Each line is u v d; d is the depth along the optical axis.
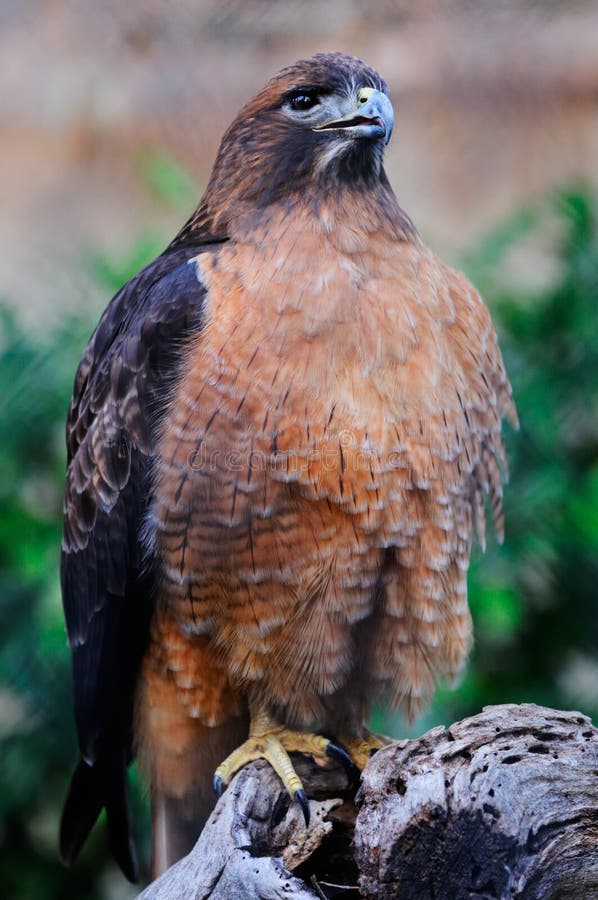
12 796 10.09
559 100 16.11
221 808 6.47
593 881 5.29
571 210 10.51
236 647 7.03
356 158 7.21
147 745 7.67
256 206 7.29
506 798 5.38
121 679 7.64
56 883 10.45
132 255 10.65
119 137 16.86
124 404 7.38
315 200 7.14
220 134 15.57
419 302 6.99
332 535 6.80
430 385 6.88
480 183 16.56
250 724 7.29
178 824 7.72
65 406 9.98
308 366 6.64
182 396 6.80
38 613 9.60
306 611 6.94
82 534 7.77
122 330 7.69
